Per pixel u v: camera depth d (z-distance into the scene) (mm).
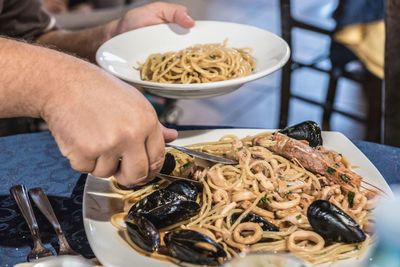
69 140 1215
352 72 3746
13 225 1540
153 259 1292
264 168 1709
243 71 2180
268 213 1567
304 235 1391
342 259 1306
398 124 2832
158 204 1492
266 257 980
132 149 1229
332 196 1581
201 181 1706
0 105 1228
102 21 4203
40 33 2930
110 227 1430
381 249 1162
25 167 1864
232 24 2328
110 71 1907
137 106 1221
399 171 1773
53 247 1428
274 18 6832
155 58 2256
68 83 1209
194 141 1948
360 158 1775
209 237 1297
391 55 2762
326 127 3908
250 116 4977
